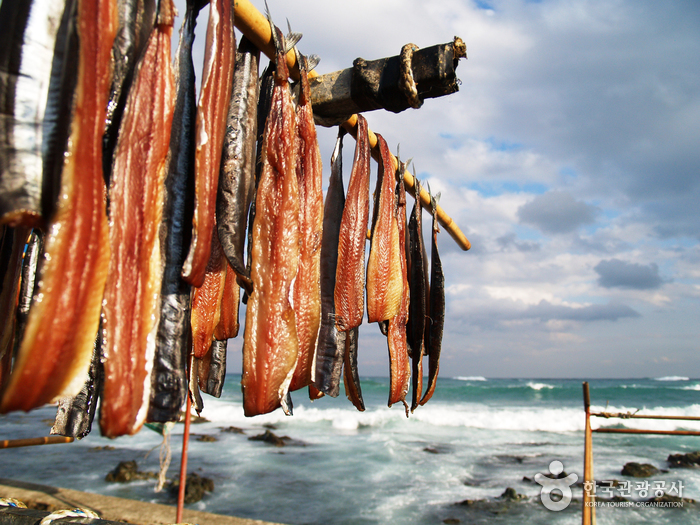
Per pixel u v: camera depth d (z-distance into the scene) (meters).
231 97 1.92
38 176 1.12
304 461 14.26
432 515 9.39
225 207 1.79
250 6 1.87
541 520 8.99
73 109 1.18
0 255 1.62
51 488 5.73
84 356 1.15
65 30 1.22
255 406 1.76
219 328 2.27
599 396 37.69
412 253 3.42
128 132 1.39
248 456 14.77
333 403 34.72
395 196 2.97
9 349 1.72
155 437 17.64
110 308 1.29
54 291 1.11
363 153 2.70
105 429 1.23
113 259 1.31
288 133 1.94
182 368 1.50
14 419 22.53
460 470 13.24
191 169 1.67
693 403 33.38
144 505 5.18
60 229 1.13
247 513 9.45
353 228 2.56
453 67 2.21
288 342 1.82
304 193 2.15
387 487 11.44
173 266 1.56
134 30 1.53
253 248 1.87
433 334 3.38
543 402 35.47
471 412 28.12
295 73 2.26
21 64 1.15
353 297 2.50
